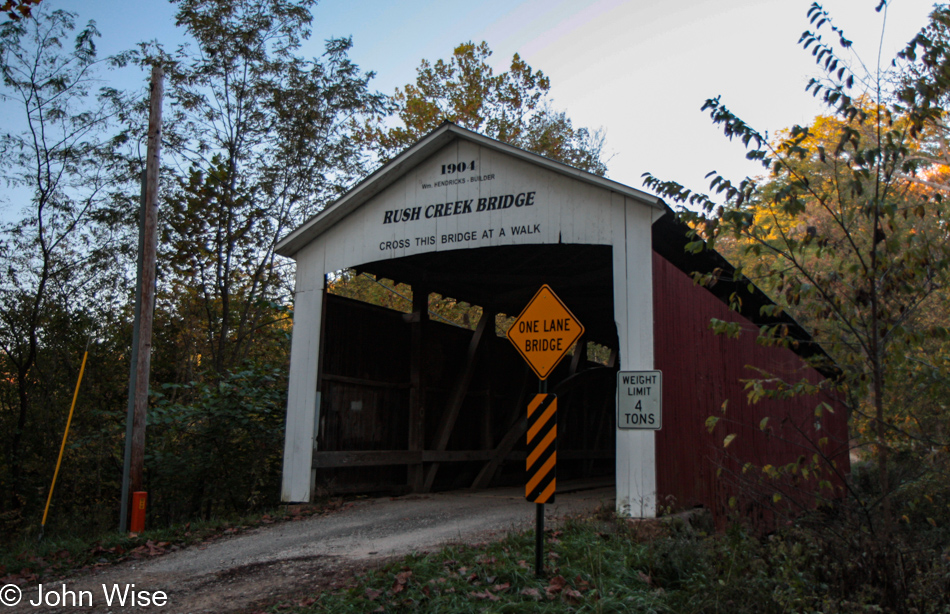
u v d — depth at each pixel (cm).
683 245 1072
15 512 1369
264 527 977
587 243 948
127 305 1628
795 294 633
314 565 741
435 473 1341
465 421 1452
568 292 1491
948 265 594
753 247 655
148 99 1633
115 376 1617
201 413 1261
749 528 824
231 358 1767
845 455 1722
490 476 1459
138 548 873
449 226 1059
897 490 670
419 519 979
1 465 1495
